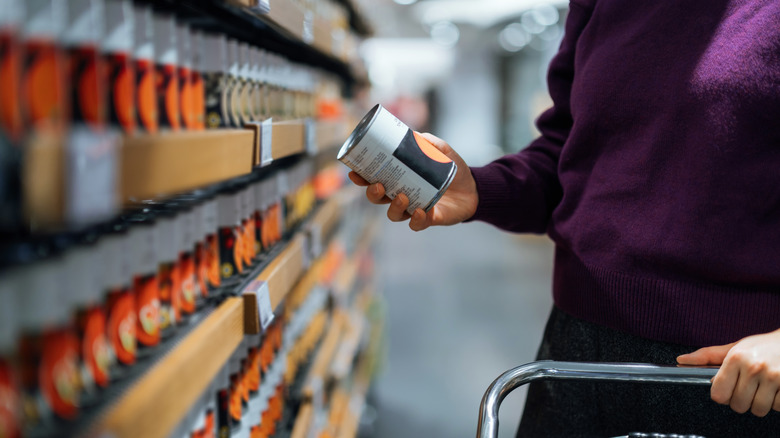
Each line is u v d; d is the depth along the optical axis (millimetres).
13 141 518
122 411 651
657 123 1206
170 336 937
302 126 1794
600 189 1289
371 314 4355
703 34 1165
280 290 1458
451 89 19516
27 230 645
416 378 4273
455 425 3590
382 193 1241
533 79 18984
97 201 587
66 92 681
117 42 774
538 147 1584
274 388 1666
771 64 1092
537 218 1533
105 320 790
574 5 1471
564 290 1388
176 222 999
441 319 5586
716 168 1136
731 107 1116
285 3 1458
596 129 1306
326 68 3287
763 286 1135
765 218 1132
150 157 688
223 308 1103
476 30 15094
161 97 941
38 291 639
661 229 1188
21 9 600
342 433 2582
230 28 1590
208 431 1147
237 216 1342
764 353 989
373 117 1202
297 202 2100
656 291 1206
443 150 1381
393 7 12039
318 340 2537
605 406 1309
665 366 1066
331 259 2879
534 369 1086
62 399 660
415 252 8766
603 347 1302
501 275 7344
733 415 1179
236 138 1048
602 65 1286
